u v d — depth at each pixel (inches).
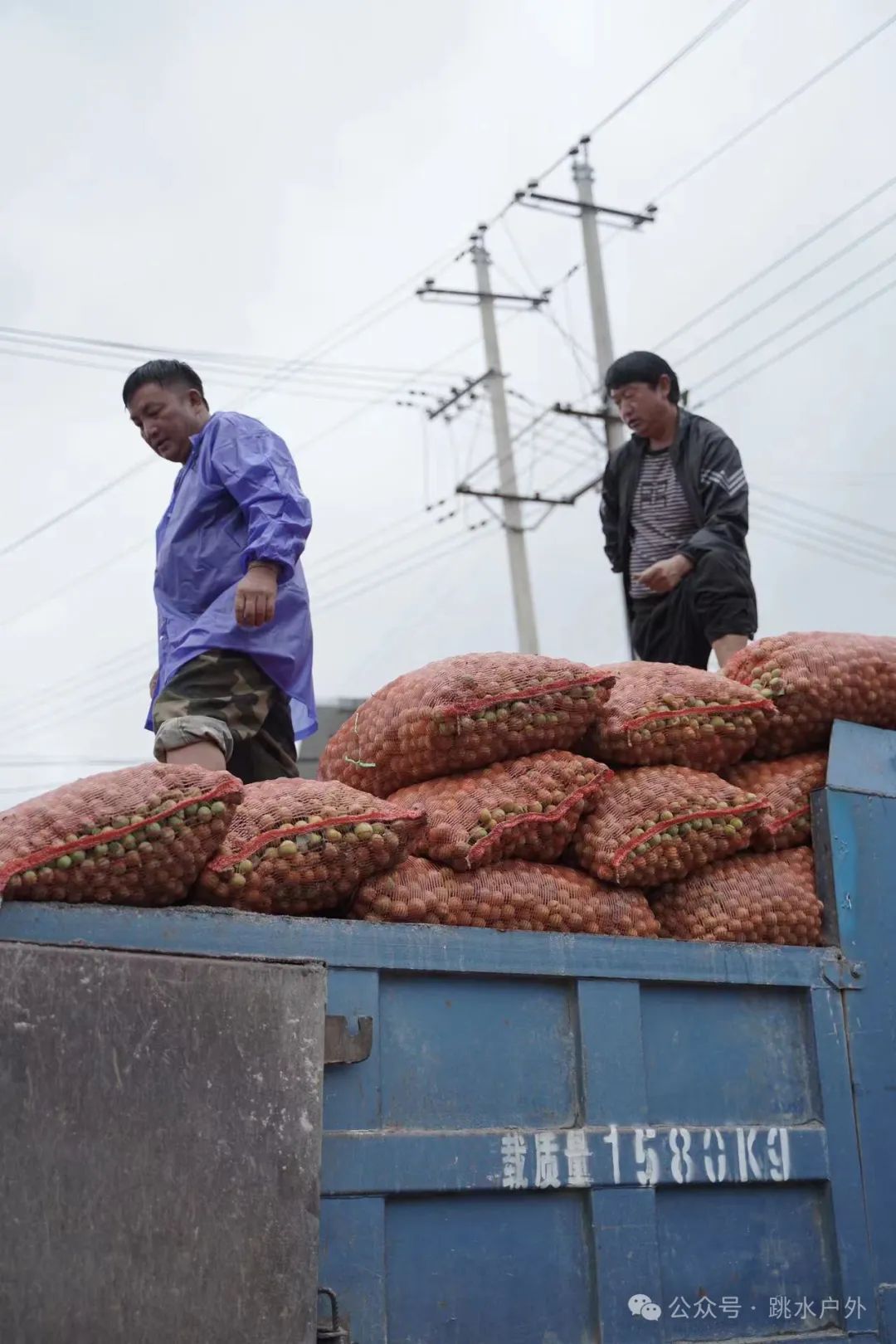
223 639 150.9
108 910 95.4
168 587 160.6
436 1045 105.2
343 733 133.4
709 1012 119.1
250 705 150.9
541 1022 110.5
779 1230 115.9
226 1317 85.1
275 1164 89.8
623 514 212.5
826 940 128.7
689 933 126.3
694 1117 114.9
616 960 114.2
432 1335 98.1
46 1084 83.7
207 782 104.1
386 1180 98.4
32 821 99.0
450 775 125.3
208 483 157.6
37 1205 81.5
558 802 122.3
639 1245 107.3
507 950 109.5
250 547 150.4
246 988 92.5
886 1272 118.3
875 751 139.7
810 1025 123.0
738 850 131.8
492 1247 102.5
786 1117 119.4
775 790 135.3
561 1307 103.7
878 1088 123.8
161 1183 85.5
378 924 104.3
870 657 142.6
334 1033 99.1
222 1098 89.3
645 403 207.3
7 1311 79.0
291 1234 88.9
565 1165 106.2
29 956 85.6
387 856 111.5
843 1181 118.8
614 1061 111.6
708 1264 111.5
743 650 147.9
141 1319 82.5
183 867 103.6
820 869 131.4
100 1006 86.9
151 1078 87.2
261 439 157.6
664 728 132.2
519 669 125.5
